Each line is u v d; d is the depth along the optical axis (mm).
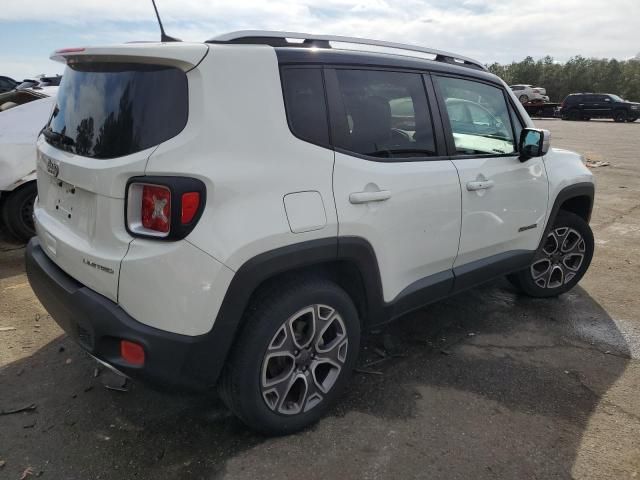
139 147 2037
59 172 2363
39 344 3281
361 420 2627
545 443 2492
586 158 13578
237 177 2074
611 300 4289
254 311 2262
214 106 2064
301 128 2340
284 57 2314
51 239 2459
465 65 3436
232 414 2648
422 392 2891
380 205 2590
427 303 3125
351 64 2590
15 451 2350
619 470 2330
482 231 3285
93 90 2279
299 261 2275
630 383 3043
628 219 7094
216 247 2021
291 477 2232
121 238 2053
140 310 2033
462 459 2365
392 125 2746
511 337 3584
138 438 2453
